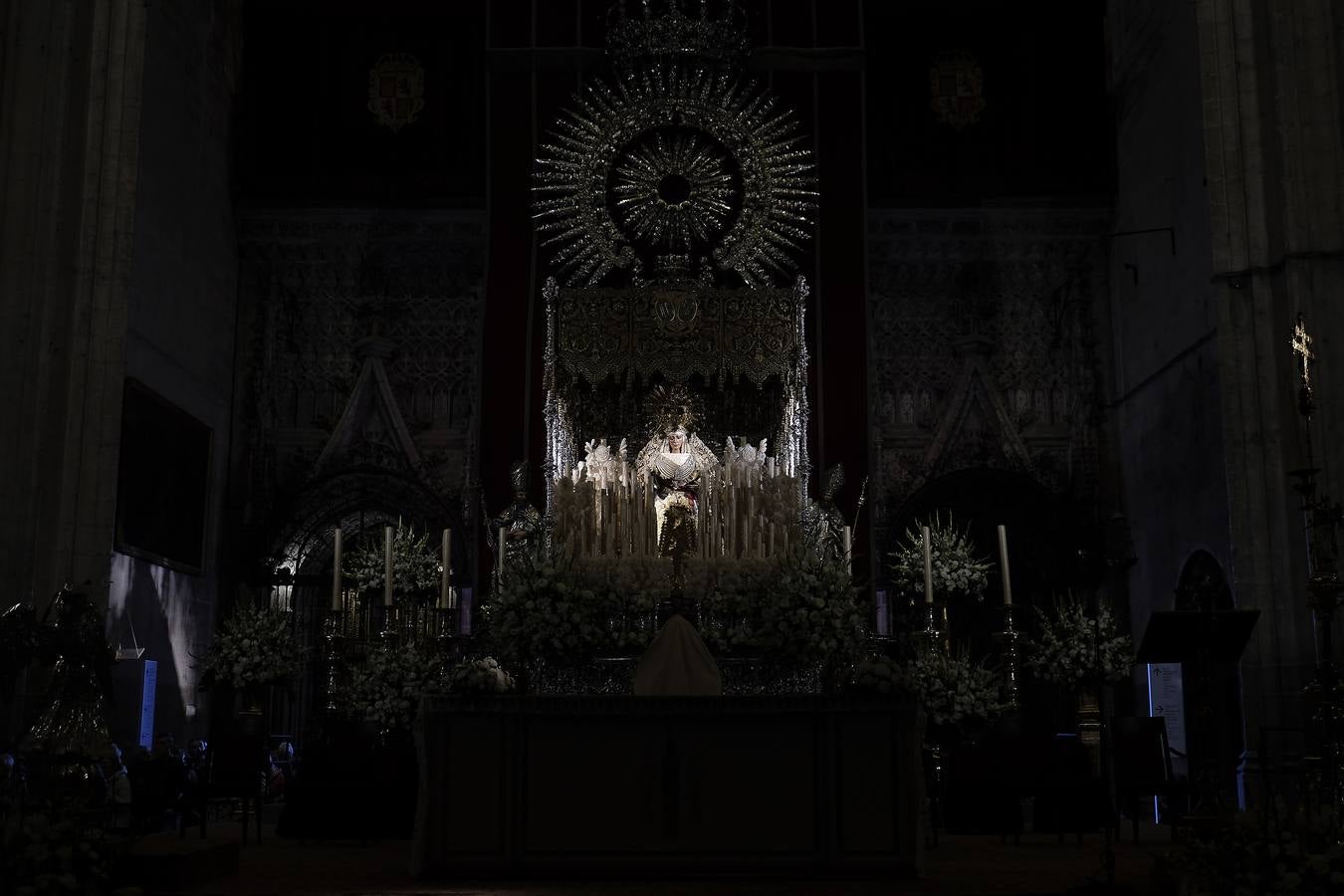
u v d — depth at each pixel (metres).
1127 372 20.73
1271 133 14.20
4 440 13.08
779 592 11.62
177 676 18.67
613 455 14.39
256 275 21.55
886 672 9.38
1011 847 11.88
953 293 21.58
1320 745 11.79
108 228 13.89
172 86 18.69
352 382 21.17
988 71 21.91
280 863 10.18
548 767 9.18
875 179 21.47
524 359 18.75
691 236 18.20
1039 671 16.33
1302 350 11.95
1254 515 13.90
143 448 17.33
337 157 21.52
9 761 10.94
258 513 20.61
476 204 21.55
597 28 19.73
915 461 21.06
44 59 13.76
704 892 8.30
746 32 19.00
